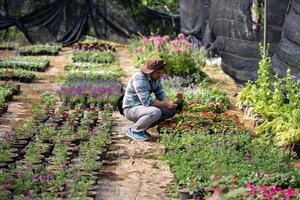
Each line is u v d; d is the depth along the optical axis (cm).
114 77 1420
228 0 1397
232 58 1386
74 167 709
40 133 849
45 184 651
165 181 730
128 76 1510
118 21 2306
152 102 873
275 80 1082
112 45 2197
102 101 1095
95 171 722
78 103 1089
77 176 677
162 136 870
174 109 888
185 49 1455
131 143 869
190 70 1430
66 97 1102
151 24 2348
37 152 760
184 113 980
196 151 786
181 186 659
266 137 879
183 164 729
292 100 929
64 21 2245
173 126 903
